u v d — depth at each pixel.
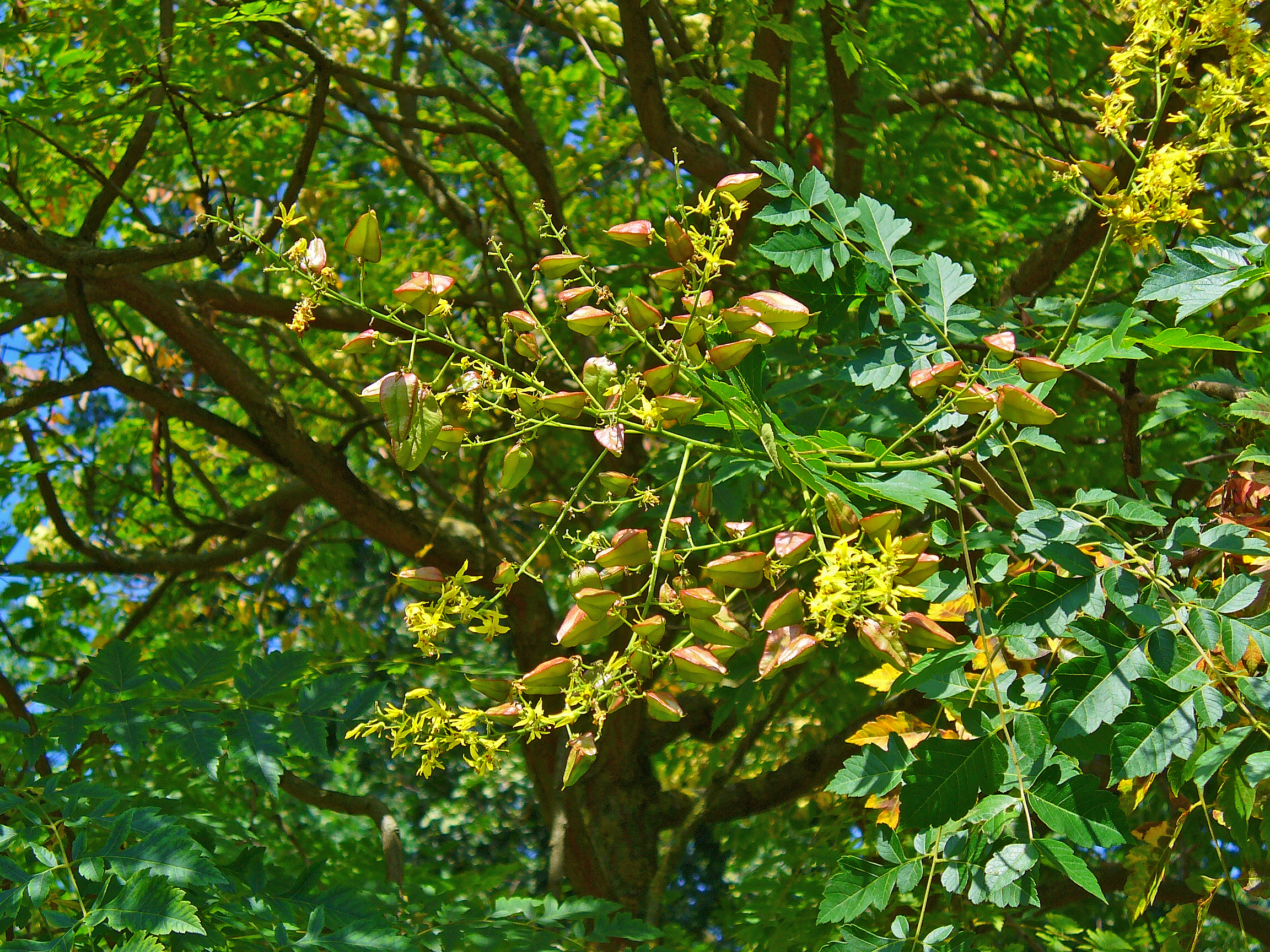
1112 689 1.88
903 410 2.64
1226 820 2.03
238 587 7.02
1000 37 4.96
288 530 8.93
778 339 3.46
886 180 5.02
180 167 5.76
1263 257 2.13
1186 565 2.48
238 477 8.47
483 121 7.00
